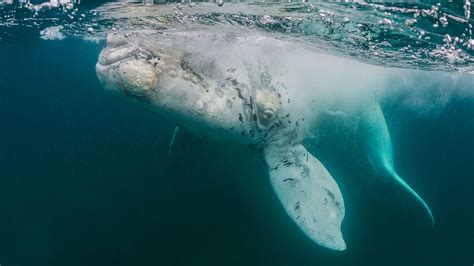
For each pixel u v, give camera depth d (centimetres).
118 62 462
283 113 632
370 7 515
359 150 838
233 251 729
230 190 895
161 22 677
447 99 1128
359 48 669
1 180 1073
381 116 873
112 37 486
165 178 994
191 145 728
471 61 734
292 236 767
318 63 708
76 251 759
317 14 556
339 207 570
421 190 1158
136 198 923
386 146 875
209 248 739
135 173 1050
